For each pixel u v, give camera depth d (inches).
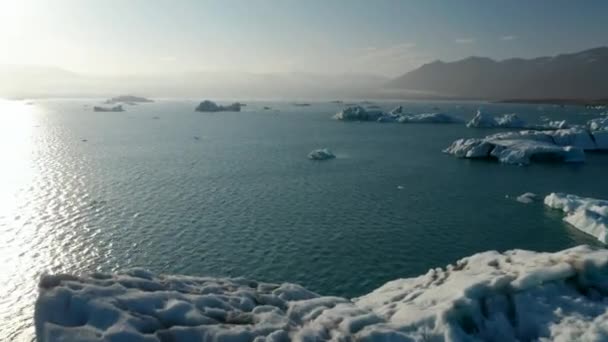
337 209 1790.1
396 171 2667.3
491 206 1833.2
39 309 502.9
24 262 1259.2
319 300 649.0
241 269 1191.6
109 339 462.9
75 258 1280.8
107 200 1921.8
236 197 1989.4
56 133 5123.0
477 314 541.6
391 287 780.0
